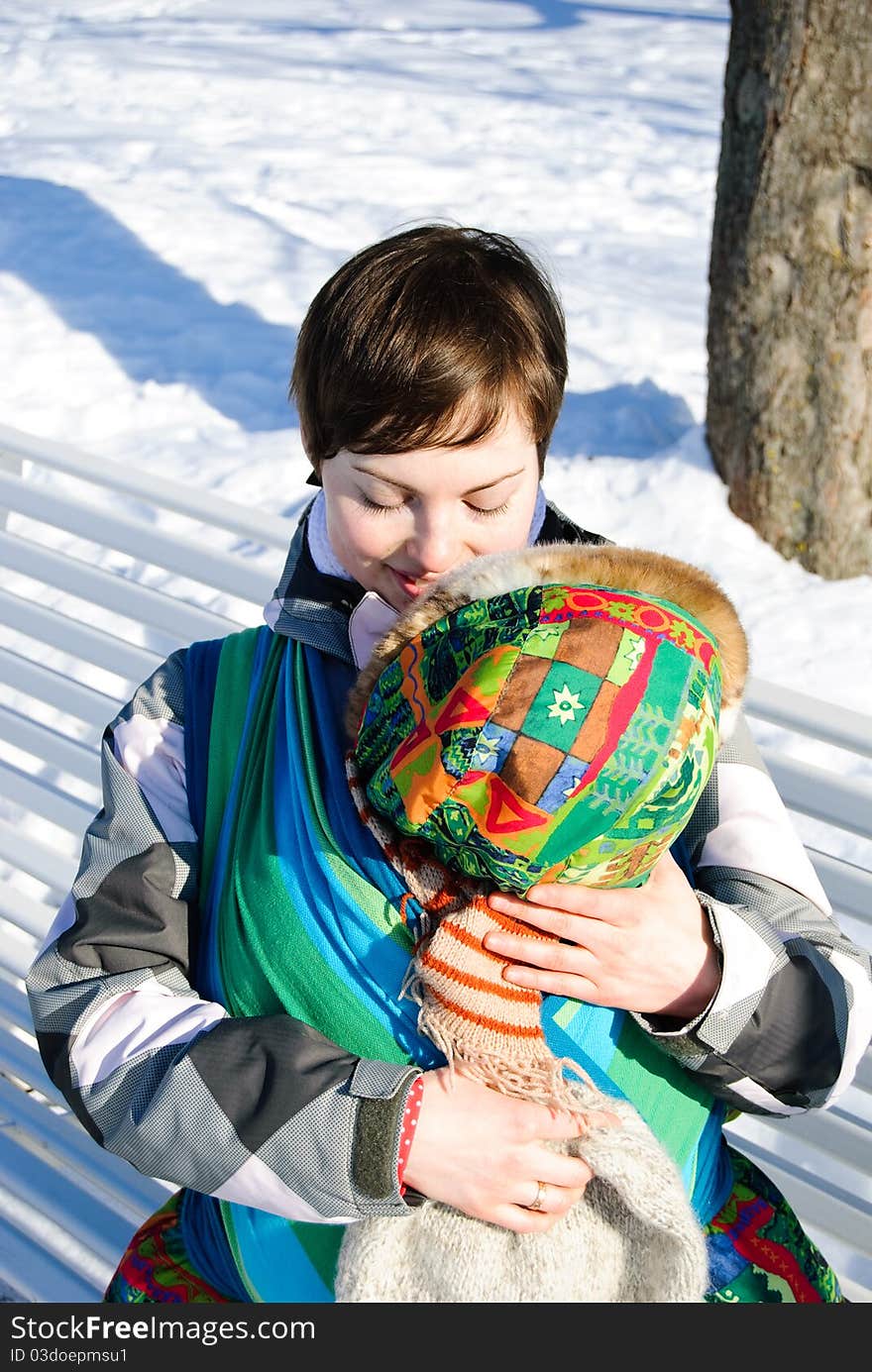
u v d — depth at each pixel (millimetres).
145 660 2178
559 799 993
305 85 10164
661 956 1118
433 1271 1106
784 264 4145
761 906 1217
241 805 1250
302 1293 1203
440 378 1066
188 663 1343
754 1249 1253
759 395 4293
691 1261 1079
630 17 13602
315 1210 1108
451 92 10281
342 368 1102
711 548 4375
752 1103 1188
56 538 4023
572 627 1019
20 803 2303
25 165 7863
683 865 1276
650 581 1088
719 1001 1122
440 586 1115
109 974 1237
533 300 1137
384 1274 1108
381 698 1101
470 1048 1079
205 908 1282
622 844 1030
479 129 9430
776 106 4043
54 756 2270
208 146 8562
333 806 1163
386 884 1129
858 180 3984
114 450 4914
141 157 8250
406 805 1046
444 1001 1087
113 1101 1168
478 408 1082
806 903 1241
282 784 1214
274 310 6168
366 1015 1141
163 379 5438
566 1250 1100
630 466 4691
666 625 1033
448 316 1079
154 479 2133
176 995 1235
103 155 8172
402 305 1084
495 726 998
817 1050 1166
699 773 1027
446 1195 1086
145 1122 1135
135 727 1308
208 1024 1183
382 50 11727
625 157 8984
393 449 1093
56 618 2309
